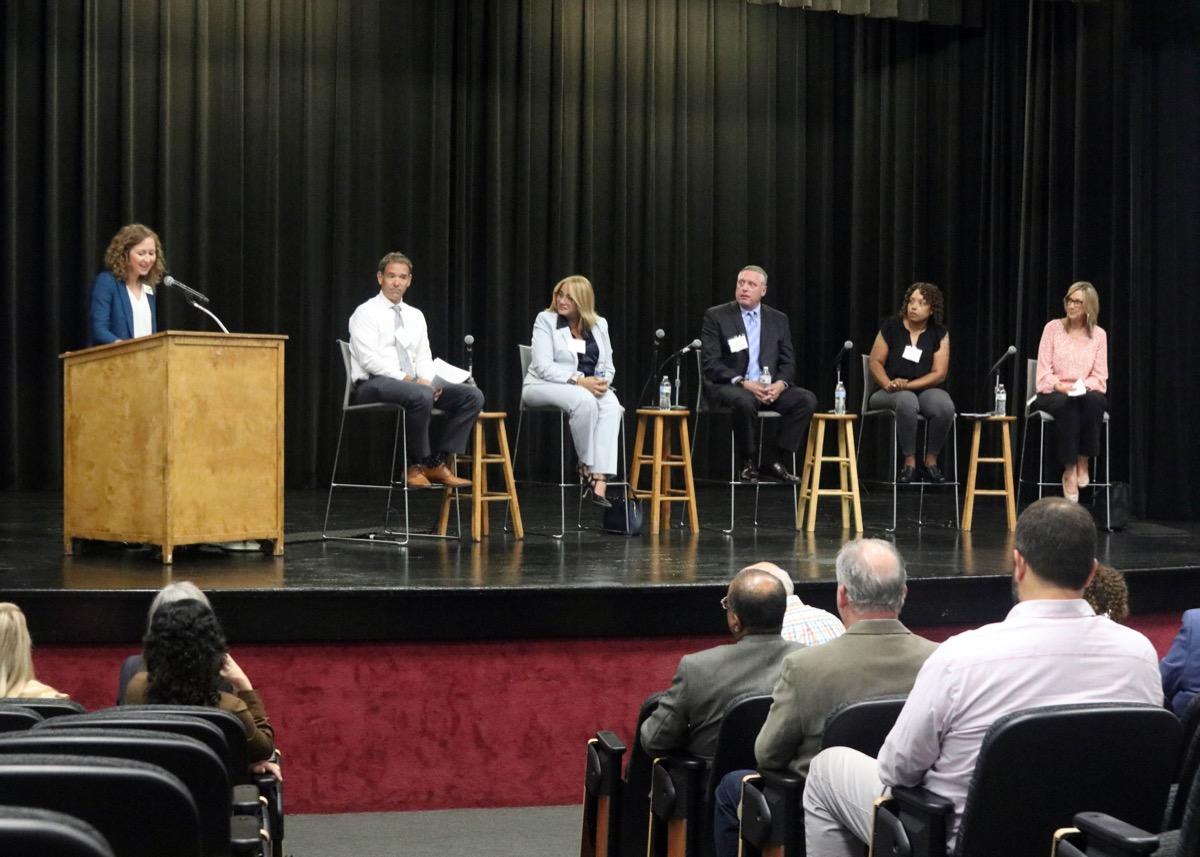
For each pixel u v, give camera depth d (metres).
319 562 4.60
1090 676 2.04
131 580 4.08
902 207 9.02
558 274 8.41
